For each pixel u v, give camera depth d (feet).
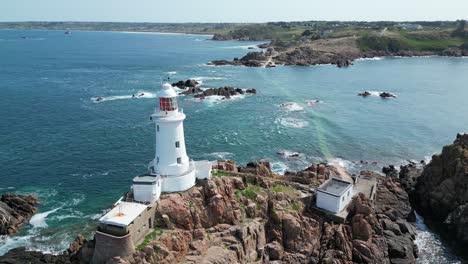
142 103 435.12
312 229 165.68
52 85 533.96
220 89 483.92
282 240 161.89
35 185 234.17
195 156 278.67
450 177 203.72
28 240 183.11
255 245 155.12
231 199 161.48
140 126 348.59
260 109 411.34
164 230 145.89
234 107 419.54
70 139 311.47
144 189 148.97
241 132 333.42
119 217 134.62
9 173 248.52
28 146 294.05
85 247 145.89
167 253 135.54
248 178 179.93
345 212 174.09
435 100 454.40
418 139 320.50
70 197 221.25
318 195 176.14
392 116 387.14
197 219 151.64
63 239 183.73
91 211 207.51
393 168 257.55
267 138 318.65
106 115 383.45
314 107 421.18
